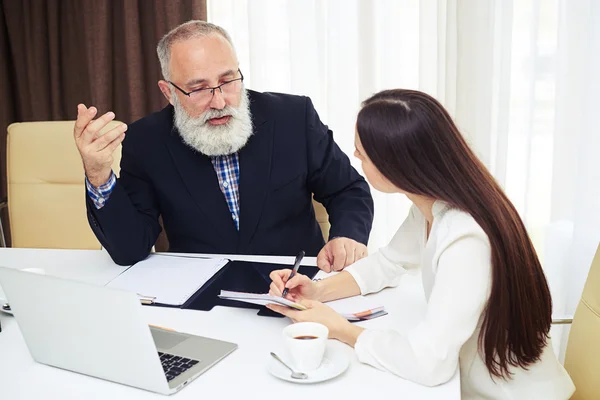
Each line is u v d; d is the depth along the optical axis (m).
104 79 3.00
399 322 1.21
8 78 3.18
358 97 2.74
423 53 2.63
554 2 2.48
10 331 1.23
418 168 1.05
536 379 1.12
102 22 2.95
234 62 1.76
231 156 1.88
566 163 2.53
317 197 2.04
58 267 1.62
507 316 1.03
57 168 2.16
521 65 2.56
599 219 2.49
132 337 0.93
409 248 1.37
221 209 1.84
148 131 1.88
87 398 0.96
